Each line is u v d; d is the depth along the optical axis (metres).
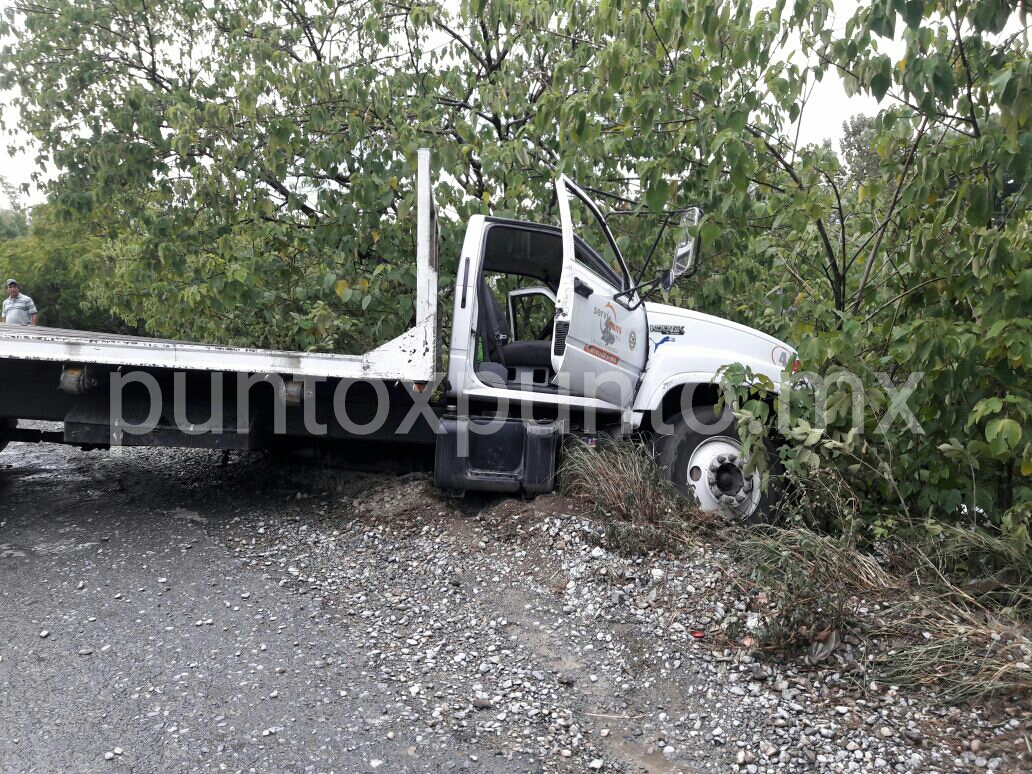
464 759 2.67
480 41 7.74
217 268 6.95
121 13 8.08
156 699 2.94
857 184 5.54
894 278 4.95
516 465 4.92
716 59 5.09
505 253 5.92
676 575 4.02
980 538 4.06
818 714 3.01
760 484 4.60
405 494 5.11
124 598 3.80
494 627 3.67
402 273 6.39
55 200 7.90
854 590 3.75
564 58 6.77
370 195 6.60
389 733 2.80
